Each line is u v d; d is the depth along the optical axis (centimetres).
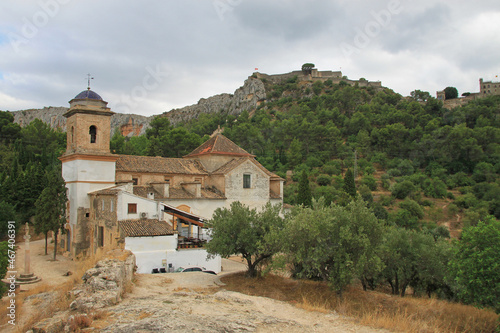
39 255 4303
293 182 9888
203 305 1817
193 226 4025
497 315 2236
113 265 2139
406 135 13362
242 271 3234
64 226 4256
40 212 4147
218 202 4319
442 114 16112
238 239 2695
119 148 8375
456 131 11819
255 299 2055
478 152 11369
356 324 1705
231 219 2795
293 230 2380
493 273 1939
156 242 3209
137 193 3869
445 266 2944
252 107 19950
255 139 12656
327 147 12719
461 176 10562
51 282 3106
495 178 10138
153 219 3516
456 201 8894
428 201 8969
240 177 4509
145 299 1903
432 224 7306
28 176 5788
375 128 13825
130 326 1338
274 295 2406
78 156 3866
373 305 2344
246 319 1580
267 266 2723
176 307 1705
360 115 14575
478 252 2003
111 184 4041
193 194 4200
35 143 8944
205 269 3362
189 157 5122
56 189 4184
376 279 3266
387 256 3061
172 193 4116
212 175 4647
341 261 2275
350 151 12581
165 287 2422
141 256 3116
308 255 2327
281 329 1512
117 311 1581
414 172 11481
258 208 4628
